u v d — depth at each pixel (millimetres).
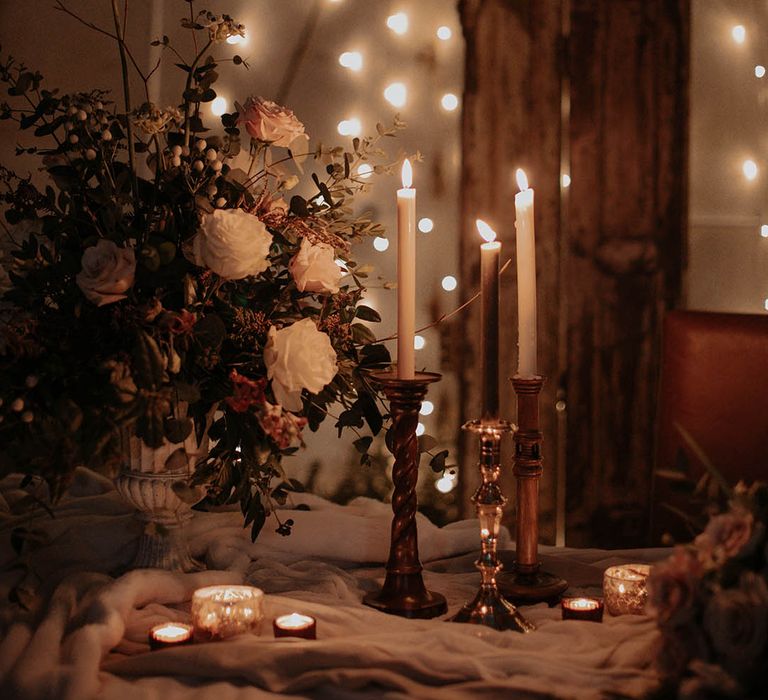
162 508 1262
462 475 2039
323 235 1309
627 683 925
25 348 1111
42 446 1082
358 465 2012
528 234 1208
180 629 1082
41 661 979
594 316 2078
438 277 2018
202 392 1210
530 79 2020
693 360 1472
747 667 821
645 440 2104
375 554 1390
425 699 903
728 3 2076
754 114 2111
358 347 1445
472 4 1985
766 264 2143
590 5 2027
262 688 948
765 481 1413
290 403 1154
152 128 1216
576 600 1152
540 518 2098
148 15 1874
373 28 1961
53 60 1854
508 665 963
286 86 1942
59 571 1250
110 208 1196
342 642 978
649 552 1370
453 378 2027
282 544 1377
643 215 2076
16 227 1312
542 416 2078
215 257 1130
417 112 1986
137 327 1122
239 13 1912
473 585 1302
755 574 874
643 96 2057
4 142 1839
